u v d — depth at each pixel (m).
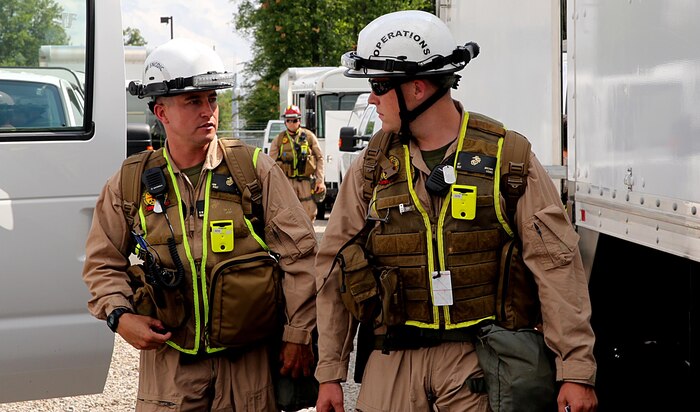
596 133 3.78
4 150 4.28
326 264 3.34
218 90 3.57
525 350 3.00
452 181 3.08
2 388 4.33
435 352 3.14
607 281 4.10
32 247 4.29
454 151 3.12
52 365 4.35
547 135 4.52
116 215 3.59
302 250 3.54
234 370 3.53
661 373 4.19
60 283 4.33
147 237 3.49
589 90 3.86
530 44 4.77
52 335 4.32
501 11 5.41
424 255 3.10
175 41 3.51
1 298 4.25
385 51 3.09
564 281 3.03
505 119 5.31
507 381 3.00
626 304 4.15
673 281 4.11
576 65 4.02
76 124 4.41
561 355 3.02
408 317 3.13
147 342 3.41
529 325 3.12
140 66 11.36
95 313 3.57
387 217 3.16
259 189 3.55
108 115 4.43
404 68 3.07
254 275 3.44
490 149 3.10
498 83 5.50
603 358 4.20
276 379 3.63
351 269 3.18
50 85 4.41
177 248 3.47
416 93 3.12
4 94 4.35
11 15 4.39
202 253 3.46
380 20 3.16
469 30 6.30
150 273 3.46
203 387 3.51
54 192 4.34
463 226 3.09
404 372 3.17
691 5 2.93
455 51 3.10
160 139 19.03
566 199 4.30
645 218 3.30
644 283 4.12
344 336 3.35
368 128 14.41
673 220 3.07
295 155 13.38
